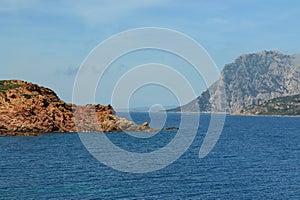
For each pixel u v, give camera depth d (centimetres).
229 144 13088
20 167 7488
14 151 9806
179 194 5641
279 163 8844
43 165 7781
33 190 5612
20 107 14512
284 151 11369
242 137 16425
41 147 10706
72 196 5319
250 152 10931
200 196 5575
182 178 6775
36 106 14838
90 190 5688
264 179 6881
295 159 9600
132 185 6097
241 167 8156
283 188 6200
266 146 12762
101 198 5259
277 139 15812
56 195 5350
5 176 6562
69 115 15425
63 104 15975
